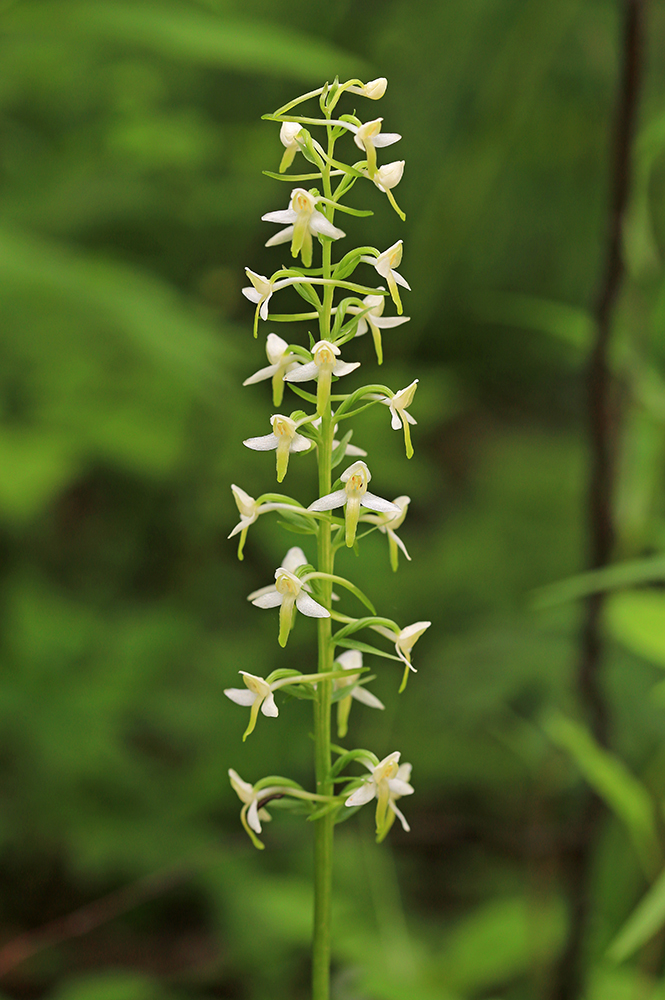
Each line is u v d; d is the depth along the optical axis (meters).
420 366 6.61
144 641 4.79
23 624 4.76
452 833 3.85
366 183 5.64
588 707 2.92
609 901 3.35
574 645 3.70
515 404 7.74
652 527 2.97
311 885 4.02
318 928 1.58
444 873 4.59
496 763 4.60
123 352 5.55
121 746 4.64
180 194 5.95
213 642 5.32
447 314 6.66
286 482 5.81
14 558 5.63
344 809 1.55
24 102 5.96
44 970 4.24
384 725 4.75
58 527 5.91
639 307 2.98
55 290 4.16
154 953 4.34
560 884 3.07
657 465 2.96
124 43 5.41
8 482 4.79
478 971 2.95
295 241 1.41
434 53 5.27
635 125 2.58
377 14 5.46
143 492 5.96
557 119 5.51
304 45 3.02
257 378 1.52
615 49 5.22
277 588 1.48
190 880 4.39
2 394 5.48
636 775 3.44
